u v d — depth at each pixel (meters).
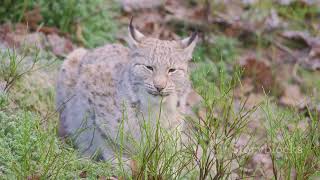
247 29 17.83
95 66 11.91
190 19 17.66
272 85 15.77
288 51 17.53
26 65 13.10
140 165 9.73
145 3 17.88
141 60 11.01
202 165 9.99
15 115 10.79
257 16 18.41
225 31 17.61
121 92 11.19
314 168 10.48
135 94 11.02
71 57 12.66
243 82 15.50
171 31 17.38
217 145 10.20
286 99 15.25
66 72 12.41
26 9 15.62
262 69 16.16
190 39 11.38
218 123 10.31
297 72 16.69
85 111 11.68
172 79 11.04
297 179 10.07
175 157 10.30
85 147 11.73
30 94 12.38
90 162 10.44
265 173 11.27
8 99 11.47
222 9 18.62
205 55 16.48
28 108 12.15
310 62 17.20
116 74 11.48
